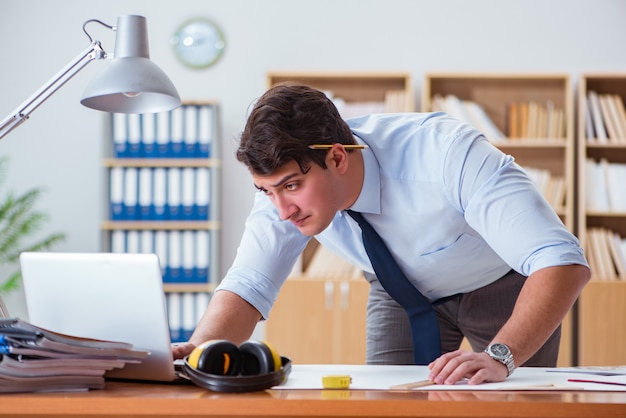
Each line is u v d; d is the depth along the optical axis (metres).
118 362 1.42
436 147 1.87
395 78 5.04
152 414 1.29
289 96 1.68
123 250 4.95
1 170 5.04
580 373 1.68
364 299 4.68
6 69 5.28
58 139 5.27
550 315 1.60
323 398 1.28
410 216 1.95
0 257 5.05
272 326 4.70
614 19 5.07
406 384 1.46
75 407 1.28
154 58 5.23
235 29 5.22
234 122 5.20
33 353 1.35
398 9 5.17
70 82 5.29
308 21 5.21
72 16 5.28
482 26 5.13
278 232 2.00
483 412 1.26
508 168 1.77
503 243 1.71
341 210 1.94
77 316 1.55
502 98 5.06
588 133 4.86
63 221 5.26
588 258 4.79
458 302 2.24
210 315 1.90
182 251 4.93
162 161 4.93
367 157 1.90
